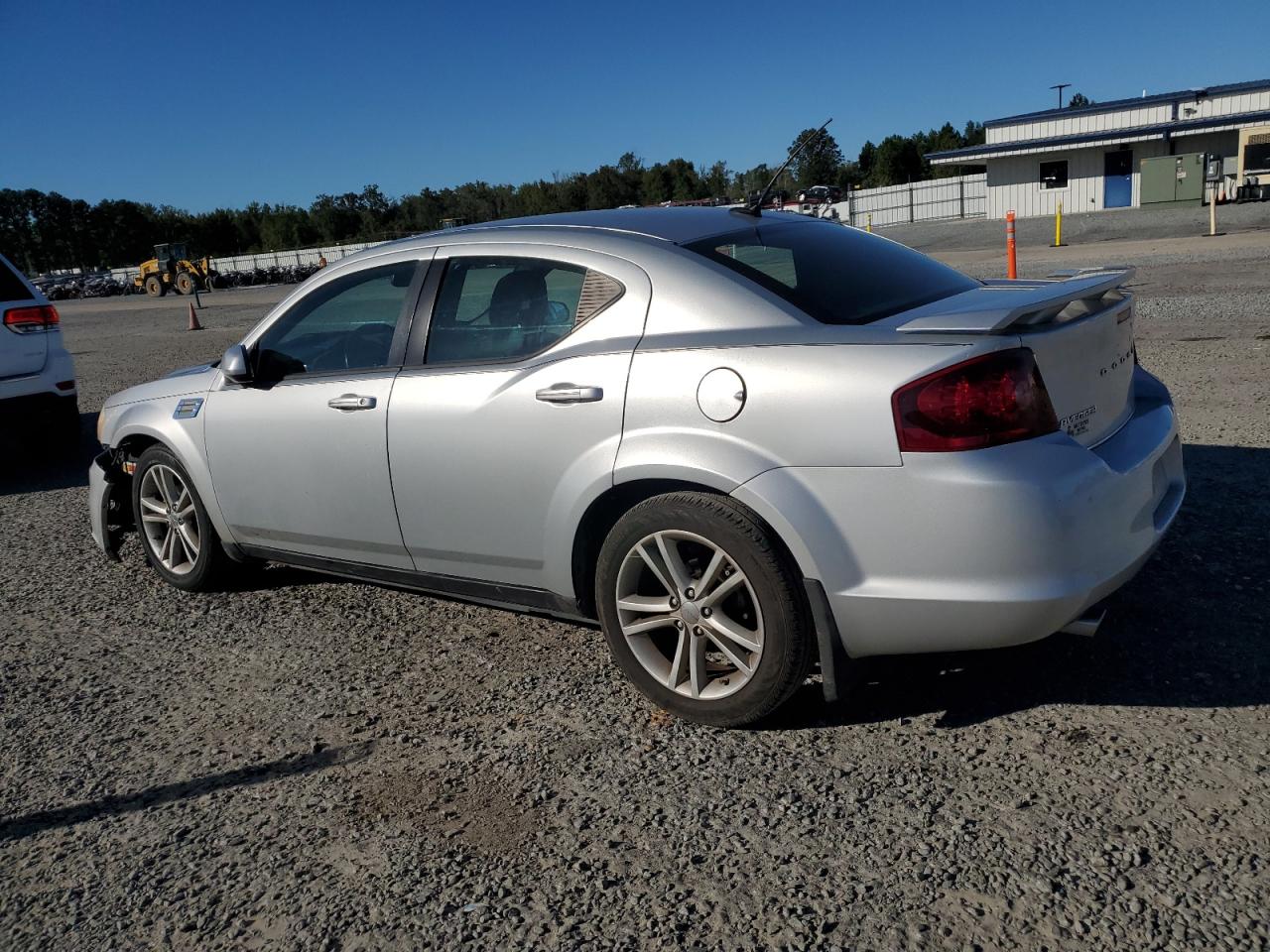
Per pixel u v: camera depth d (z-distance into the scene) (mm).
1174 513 3148
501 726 3234
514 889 2434
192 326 22156
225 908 2441
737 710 3010
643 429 3010
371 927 2338
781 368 2809
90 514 5234
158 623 4359
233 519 4305
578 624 4023
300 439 3918
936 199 45844
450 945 2262
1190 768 2676
